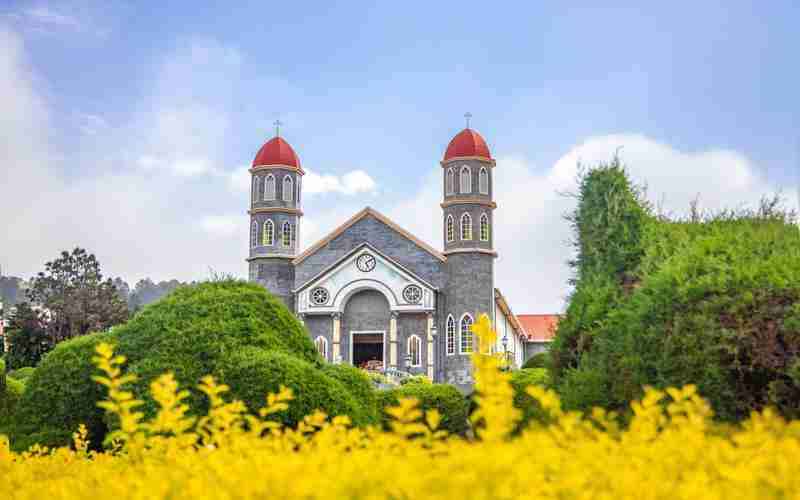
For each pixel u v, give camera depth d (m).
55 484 5.11
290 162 53.34
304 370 9.79
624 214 9.80
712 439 4.84
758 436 4.60
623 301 8.67
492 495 3.45
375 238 51.28
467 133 51.47
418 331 48.72
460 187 50.38
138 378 9.98
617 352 7.64
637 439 4.67
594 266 9.79
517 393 15.09
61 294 73.75
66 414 10.72
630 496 3.71
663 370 7.09
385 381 34.94
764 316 6.80
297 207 53.34
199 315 10.76
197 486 4.13
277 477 3.88
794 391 6.60
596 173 10.12
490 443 4.12
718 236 8.25
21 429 10.82
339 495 3.65
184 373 9.93
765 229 8.77
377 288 48.72
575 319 8.98
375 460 4.28
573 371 8.24
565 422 4.64
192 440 5.67
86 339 11.18
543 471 4.02
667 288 7.44
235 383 9.66
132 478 4.69
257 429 5.62
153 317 10.90
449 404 17.17
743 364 6.81
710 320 6.95
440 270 50.34
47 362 11.09
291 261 52.41
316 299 49.19
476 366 4.84
